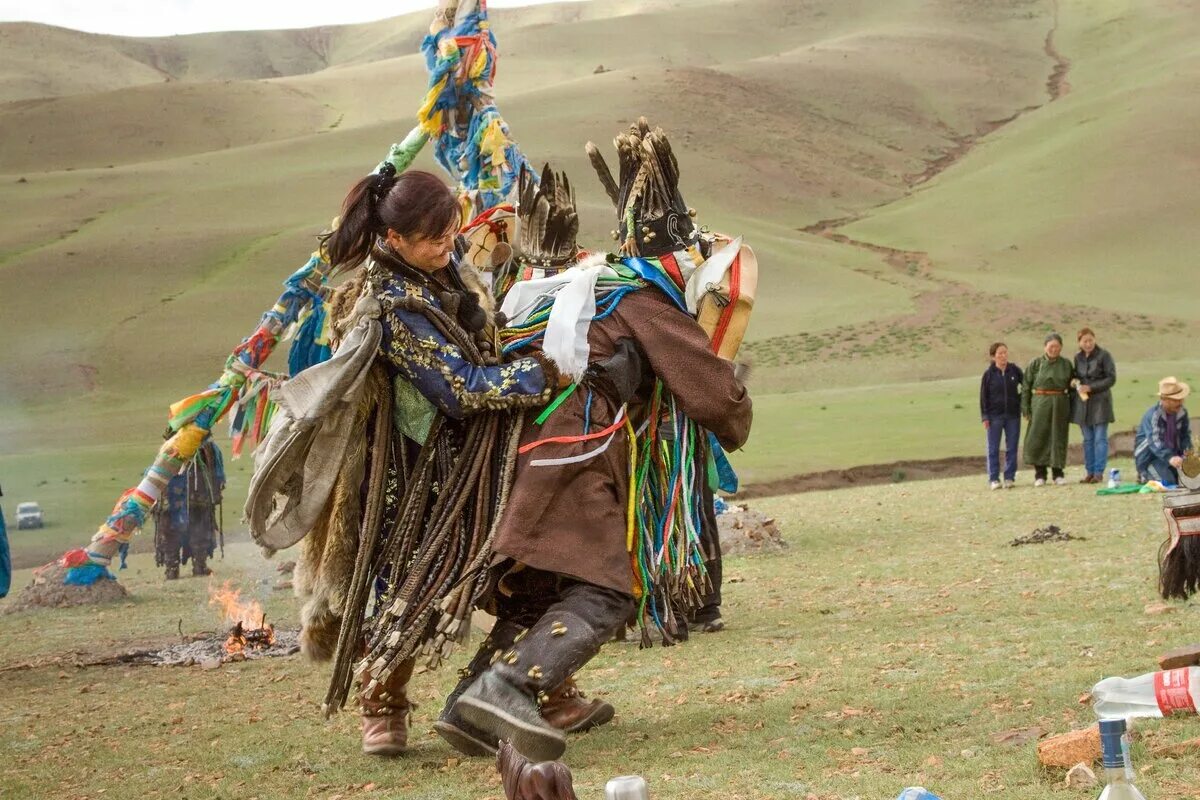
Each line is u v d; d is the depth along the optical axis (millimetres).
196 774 6336
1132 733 5234
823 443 31922
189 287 77000
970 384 49625
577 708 6559
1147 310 71625
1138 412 33812
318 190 104062
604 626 4949
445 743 6520
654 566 5434
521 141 122688
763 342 63938
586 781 5445
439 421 5254
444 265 5242
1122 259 90688
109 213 97688
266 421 12031
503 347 5387
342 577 5371
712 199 117688
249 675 9602
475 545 5109
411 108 184500
